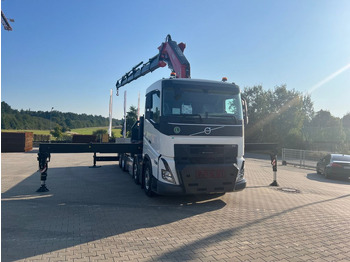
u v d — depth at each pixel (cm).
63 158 2162
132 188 902
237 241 461
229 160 691
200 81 711
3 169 1380
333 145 2933
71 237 464
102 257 388
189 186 643
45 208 646
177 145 653
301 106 3412
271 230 519
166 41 1173
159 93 693
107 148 865
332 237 489
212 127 678
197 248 428
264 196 823
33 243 435
